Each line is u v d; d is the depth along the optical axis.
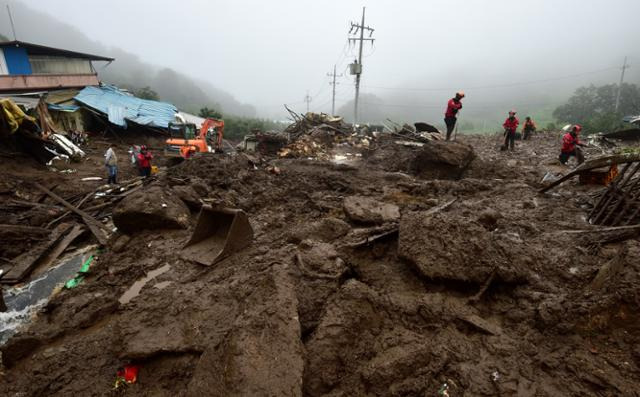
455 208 6.59
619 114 28.84
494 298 3.60
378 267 4.24
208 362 2.65
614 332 2.89
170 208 6.31
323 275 3.82
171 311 3.64
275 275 3.41
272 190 8.58
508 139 14.83
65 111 23.48
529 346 2.92
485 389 2.56
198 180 8.73
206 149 17.45
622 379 2.52
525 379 2.63
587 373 2.60
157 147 24.59
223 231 5.54
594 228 5.11
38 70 24.88
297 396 2.32
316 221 5.97
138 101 30.30
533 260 4.02
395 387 2.62
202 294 3.89
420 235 3.92
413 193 8.06
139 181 10.44
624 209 5.24
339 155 15.27
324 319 3.14
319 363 2.79
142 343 3.20
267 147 16.72
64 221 7.81
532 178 9.53
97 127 27.03
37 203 8.70
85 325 3.98
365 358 2.93
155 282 4.58
